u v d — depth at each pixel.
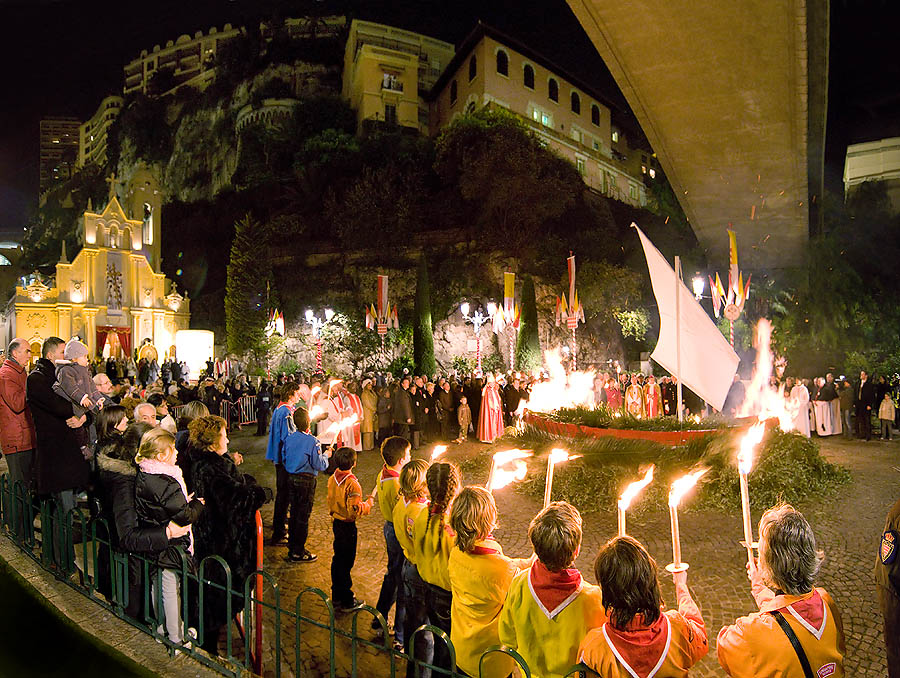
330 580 6.52
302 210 44.41
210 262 49.50
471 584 3.25
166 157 80.62
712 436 9.44
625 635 2.37
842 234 29.97
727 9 13.09
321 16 72.00
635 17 13.60
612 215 38.91
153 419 5.96
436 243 36.53
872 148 40.12
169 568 4.11
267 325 36.78
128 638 4.10
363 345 34.88
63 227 76.31
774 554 2.53
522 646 2.81
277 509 7.73
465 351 33.00
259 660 4.28
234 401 21.11
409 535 4.00
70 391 5.82
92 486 5.95
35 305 39.72
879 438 17.53
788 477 9.60
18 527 5.96
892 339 27.58
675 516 3.08
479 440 16.97
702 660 4.76
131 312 41.84
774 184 21.77
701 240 28.14
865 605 5.74
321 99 53.50
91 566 5.87
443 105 51.75
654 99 16.89
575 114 50.09
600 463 9.59
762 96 16.38
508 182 32.94
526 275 29.58
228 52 75.38
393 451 5.03
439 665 3.84
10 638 4.07
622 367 32.00
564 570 2.76
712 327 9.53
